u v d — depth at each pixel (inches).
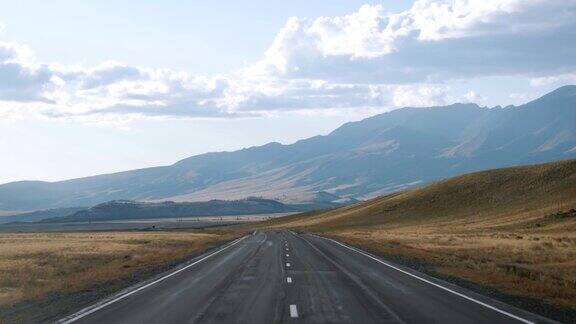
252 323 626.2
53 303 810.8
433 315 666.2
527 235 2714.1
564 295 812.6
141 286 979.9
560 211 3681.1
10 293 956.6
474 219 4389.8
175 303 778.8
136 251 2075.5
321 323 621.9
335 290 896.9
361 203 7342.5
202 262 1499.8
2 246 2388.0
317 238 2970.0
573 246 1882.4
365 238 2891.2
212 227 7662.4
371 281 1016.2
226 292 888.9
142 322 640.4
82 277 1163.9
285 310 709.9
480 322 621.0
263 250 1972.2
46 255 1839.3
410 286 939.3
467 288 911.7
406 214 5280.5
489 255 1647.4
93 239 3211.1
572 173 4815.5
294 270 1233.4
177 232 5017.2
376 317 656.4
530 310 695.7
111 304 776.9
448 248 1994.3
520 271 1127.0
